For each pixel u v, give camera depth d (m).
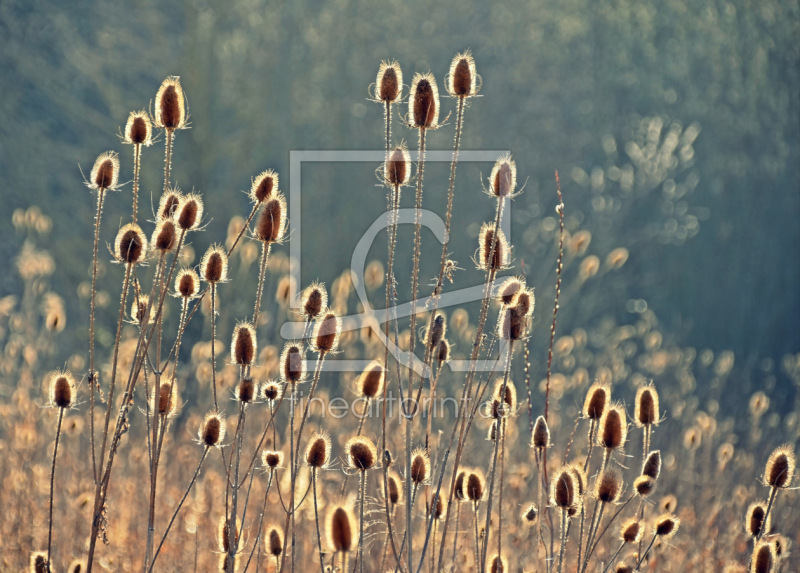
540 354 50.66
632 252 79.94
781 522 27.88
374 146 71.12
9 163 70.31
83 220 68.62
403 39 74.75
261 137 70.88
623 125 86.12
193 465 29.70
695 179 81.56
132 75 72.81
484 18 79.50
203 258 16.97
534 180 79.38
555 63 82.62
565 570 21.19
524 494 26.23
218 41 69.25
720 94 88.06
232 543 16.59
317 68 72.12
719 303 90.25
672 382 43.47
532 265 67.81
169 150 16.73
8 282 66.06
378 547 22.20
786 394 52.31
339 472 25.41
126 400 16.14
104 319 64.88
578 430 32.75
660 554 24.23
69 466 29.28
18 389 29.36
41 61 71.56
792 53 86.38
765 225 90.00
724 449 29.94
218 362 33.44
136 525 25.36
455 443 25.89
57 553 22.73
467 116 74.69
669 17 87.06
